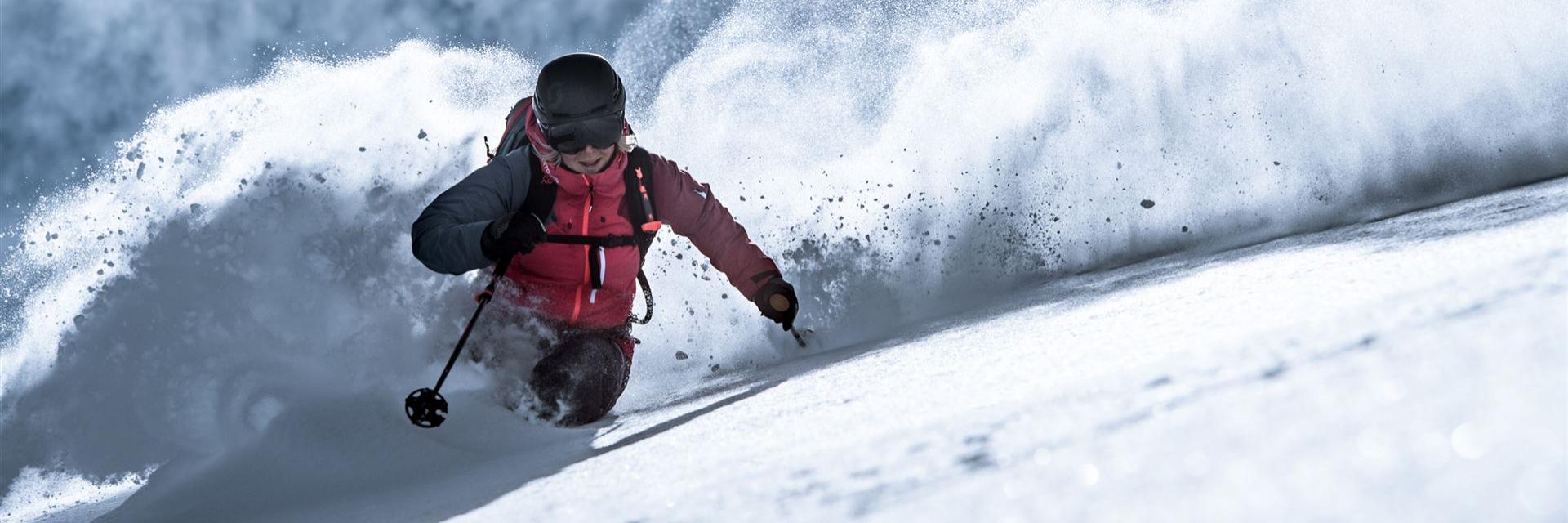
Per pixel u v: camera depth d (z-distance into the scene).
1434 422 0.88
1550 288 1.36
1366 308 1.63
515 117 3.95
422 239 3.37
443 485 2.51
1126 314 2.66
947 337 3.42
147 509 2.93
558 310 3.61
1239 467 0.90
